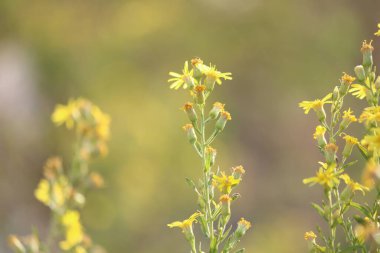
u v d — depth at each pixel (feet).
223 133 55.83
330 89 59.52
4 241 43.32
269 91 60.54
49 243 14.69
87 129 16.33
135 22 58.34
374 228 8.63
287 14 61.00
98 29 57.00
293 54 60.80
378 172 8.55
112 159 47.37
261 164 58.80
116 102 53.36
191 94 10.41
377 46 59.06
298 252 48.60
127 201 45.68
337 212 9.19
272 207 54.85
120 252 43.60
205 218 9.73
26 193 48.67
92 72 54.65
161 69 58.44
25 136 50.03
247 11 61.16
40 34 54.54
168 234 46.01
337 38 59.67
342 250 8.82
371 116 8.98
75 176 16.02
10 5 54.34
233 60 61.11
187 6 60.39
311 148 59.93
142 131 50.01
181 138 50.26
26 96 51.62
